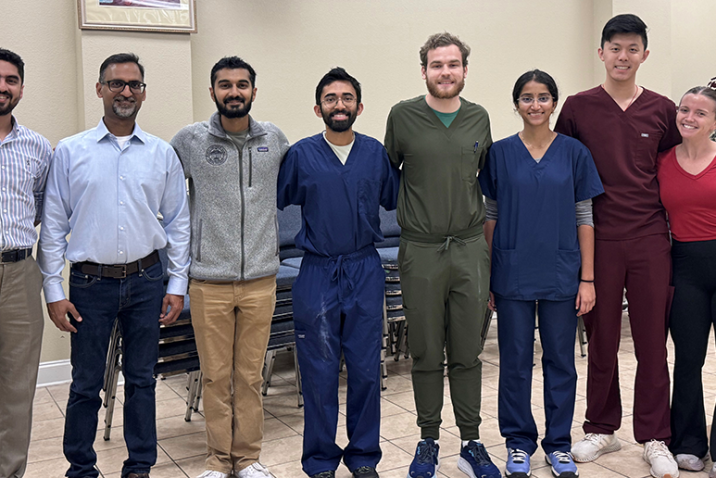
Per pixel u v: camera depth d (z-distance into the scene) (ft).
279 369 13.66
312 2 14.25
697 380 8.50
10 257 7.25
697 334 8.40
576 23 17.44
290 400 11.66
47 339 12.53
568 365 8.46
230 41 13.53
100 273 7.57
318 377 8.08
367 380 8.12
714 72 19.27
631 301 8.66
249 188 7.99
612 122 8.49
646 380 8.68
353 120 7.96
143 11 12.19
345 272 8.02
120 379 12.73
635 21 8.30
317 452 8.25
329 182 7.93
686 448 8.55
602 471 8.45
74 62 12.37
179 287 8.03
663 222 8.60
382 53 15.10
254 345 8.27
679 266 8.49
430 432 8.48
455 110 8.02
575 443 9.11
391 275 12.39
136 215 7.64
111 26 11.98
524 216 8.24
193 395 10.64
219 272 7.91
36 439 9.94
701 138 8.14
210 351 8.09
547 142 8.36
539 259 8.24
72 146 7.59
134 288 7.73
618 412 9.09
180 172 8.07
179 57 12.58
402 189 8.27
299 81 14.25
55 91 12.26
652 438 8.70
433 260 8.03
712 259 8.21
